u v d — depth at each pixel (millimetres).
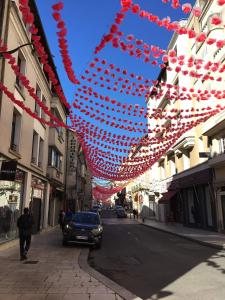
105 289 6992
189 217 29141
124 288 7293
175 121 29469
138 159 23078
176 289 7301
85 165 62812
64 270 9102
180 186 30109
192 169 27234
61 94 10586
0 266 9562
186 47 28344
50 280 7824
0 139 12961
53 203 27734
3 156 13453
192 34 7184
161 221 38844
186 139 27219
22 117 16531
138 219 47750
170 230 25078
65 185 33625
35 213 20594
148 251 13977
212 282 7926
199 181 25438
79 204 53969
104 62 9586
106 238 19875
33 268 9328
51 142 25406
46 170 23984
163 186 36594
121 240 18766
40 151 22484
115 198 112375
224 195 21969
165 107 34219
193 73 10648
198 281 8055
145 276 8773
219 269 9609
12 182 15125
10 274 8477
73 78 9070
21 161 16469
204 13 23719
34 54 18328
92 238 14703
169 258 11938
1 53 8445
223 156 20875
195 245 16281
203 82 24000
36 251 12891
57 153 29172
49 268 9375
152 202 45969
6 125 13773
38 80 20469
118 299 6270
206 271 9320
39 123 21172
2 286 7191
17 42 15320
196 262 10930
